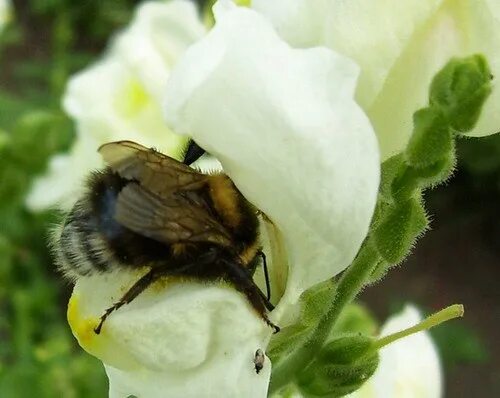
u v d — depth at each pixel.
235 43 0.08
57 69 0.30
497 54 0.09
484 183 0.43
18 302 0.25
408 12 0.09
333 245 0.08
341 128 0.08
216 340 0.09
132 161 0.09
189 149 0.10
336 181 0.08
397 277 0.40
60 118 0.23
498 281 0.41
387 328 0.13
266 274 0.09
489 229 0.43
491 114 0.09
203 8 0.28
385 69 0.09
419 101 0.09
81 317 0.09
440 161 0.09
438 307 0.39
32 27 0.44
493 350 0.37
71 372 0.22
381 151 0.09
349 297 0.10
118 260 0.09
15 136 0.23
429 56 0.09
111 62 0.18
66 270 0.10
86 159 0.18
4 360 0.25
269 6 0.09
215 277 0.09
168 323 0.09
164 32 0.18
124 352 0.09
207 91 0.08
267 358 0.09
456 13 0.09
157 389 0.09
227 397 0.09
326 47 0.09
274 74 0.08
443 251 0.42
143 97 0.18
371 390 0.13
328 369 0.10
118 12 0.44
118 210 0.09
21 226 0.26
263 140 0.08
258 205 0.09
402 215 0.09
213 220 0.09
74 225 0.09
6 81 0.41
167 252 0.09
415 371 0.13
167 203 0.09
